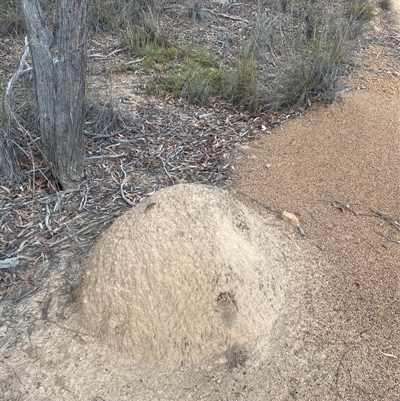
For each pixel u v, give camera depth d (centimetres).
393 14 758
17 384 219
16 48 566
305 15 600
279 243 296
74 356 230
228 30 638
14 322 245
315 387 224
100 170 362
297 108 466
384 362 236
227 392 219
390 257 296
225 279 229
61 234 298
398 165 381
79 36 300
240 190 351
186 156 392
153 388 220
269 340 238
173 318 226
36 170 347
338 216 328
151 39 591
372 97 484
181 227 233
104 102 440
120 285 231
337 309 259
